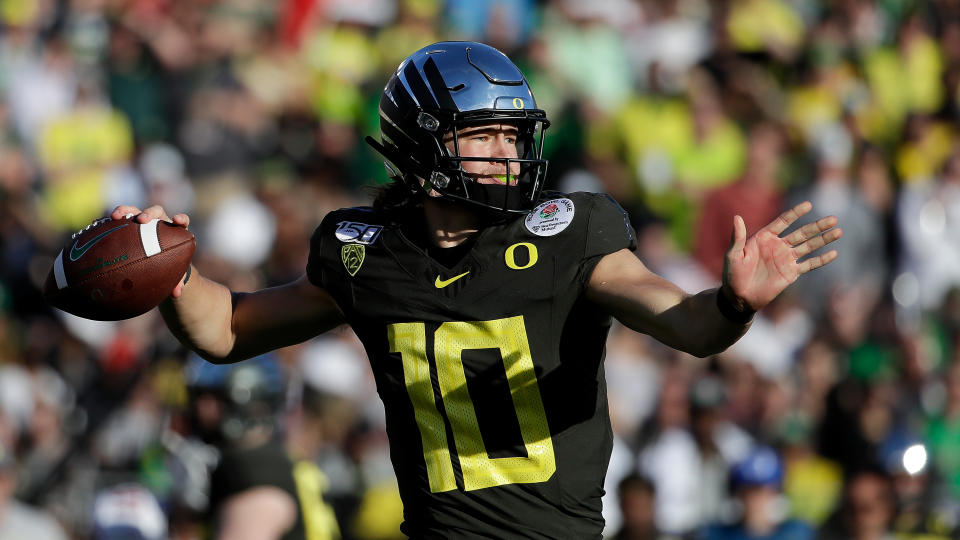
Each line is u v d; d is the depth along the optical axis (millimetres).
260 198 34281
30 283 33188
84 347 31297
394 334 11414
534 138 11875
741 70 38812
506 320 11070
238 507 16156
